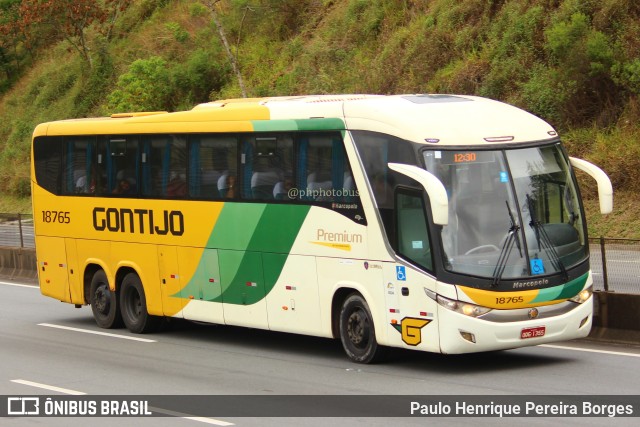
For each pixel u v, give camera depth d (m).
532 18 39.91
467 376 14.84
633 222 32.16
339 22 51.44
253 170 17.94
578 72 36.50
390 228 15.38
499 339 14.59
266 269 17.70
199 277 19.19
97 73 66.62
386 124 15.53
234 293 18.44
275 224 17.47
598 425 11.50
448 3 45.09
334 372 15.60
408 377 14.91
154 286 20.27
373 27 48.94
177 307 19.77
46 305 25.88
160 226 20.00
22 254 31.94
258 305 17.97
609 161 34.28
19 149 68.06
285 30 55.62
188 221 19.33
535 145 15.43
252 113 18.05
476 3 43.50
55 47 76.25
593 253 17.80
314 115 16.75
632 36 36.22
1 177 66.25
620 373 14.62
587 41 36.25
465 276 14.53
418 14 47.12
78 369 16.62
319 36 51.84
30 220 32.09
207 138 18.92
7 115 73.12
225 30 59.03
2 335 20.81
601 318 17.38
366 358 16.09
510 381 14.32
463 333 14.49
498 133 15.32
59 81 70.19
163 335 20.59
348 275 16.12
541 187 15.22
